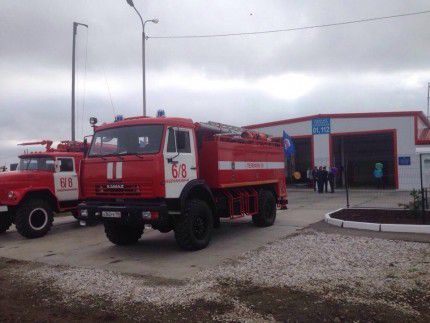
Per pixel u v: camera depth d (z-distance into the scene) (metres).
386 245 8.88
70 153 13.84
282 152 14.02
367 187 29.83
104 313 5.75
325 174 26.48
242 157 11.38
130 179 8.84
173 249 9.73
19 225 12.12
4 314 5.89
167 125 8.99
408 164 23.48
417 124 28.11
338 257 8.02
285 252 8.62
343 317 5.18
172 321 5.39
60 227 14.48
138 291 6.57
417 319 5.07
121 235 10.27
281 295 6.02
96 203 9.29
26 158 13.66
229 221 13.62
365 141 33.19
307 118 30.95
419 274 6.76
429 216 12.11
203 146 10.30
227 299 5.97
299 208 16.92
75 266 8.51
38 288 7.04
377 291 6.02
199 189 9.80
